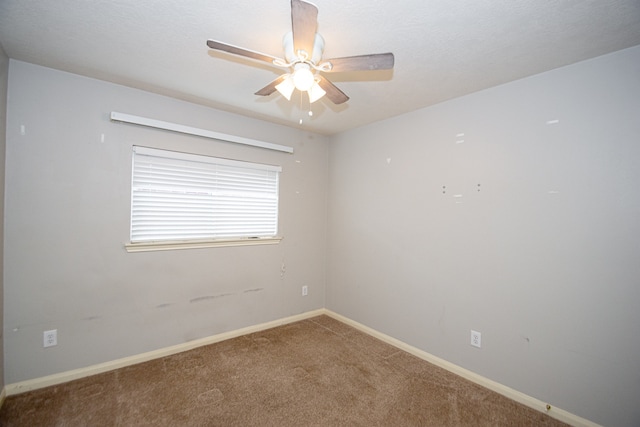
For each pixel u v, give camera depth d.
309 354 2.71
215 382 2.23
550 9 1.39
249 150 3.09
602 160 1.77
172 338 2.65
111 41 1.76
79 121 2.21
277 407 1.97
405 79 2.15
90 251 2.27
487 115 2.28
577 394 1.85
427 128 2.69
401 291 2.88
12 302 2.00
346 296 3.49
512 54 1.80
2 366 1.95
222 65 2.04
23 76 2.02
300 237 3.54
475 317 2.33
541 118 2.01
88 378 2.23
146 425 1.78
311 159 3.62
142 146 2.48
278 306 3.37
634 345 1.67
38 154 2.07
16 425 1.75
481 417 1.91
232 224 3.02
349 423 1.84
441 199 2.57
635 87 1.67
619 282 1.71
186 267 2.72
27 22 1.58
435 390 2.20
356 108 2.75
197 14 1.50
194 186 2.77
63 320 2.17
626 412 1.69
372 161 3.21
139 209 2.50
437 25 1.54
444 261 2.54
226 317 2.97
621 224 1.71
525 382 2.06
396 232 2.95
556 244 1.94
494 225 2.23
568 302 1.89
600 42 1.65
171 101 2.61
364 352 2.77
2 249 1.95
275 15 1.50
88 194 2.26
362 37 1.65
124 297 2.42
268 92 1.84
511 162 2.15
